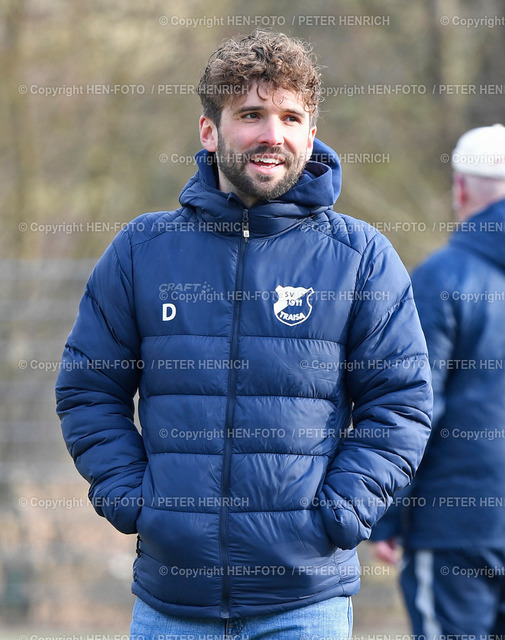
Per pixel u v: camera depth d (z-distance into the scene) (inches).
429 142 1759.4
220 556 394.9
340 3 1754.4
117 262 429.4
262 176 409.4
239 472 395.5
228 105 412.2
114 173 1663.4
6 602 1127.0
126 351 428.8
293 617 400.8
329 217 430.0
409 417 410.3
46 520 1152.2
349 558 417.1
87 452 423.5
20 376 1163.3
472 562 565.3
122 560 1155.9
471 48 1749.5
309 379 402.6
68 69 1599.4
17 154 1544.0
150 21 1609.3
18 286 1176.8
